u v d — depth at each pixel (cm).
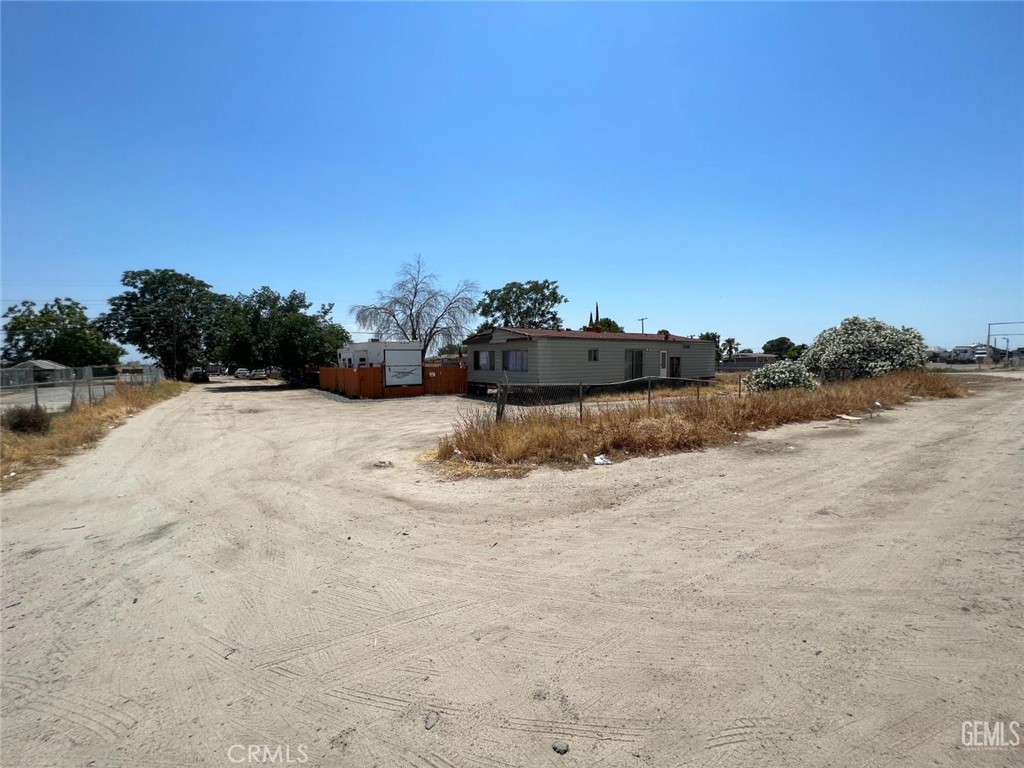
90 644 361
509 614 372
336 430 1486
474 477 782
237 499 736
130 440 1332
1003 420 1184
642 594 392
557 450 861
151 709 288
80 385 2811
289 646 345
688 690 281
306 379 4328
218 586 446
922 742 238
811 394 1349
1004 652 303
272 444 1248
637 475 745
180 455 1120
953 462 768
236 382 5722
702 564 441
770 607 365
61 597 439
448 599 400
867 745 238
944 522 519
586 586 410
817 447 907
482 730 259
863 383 1681
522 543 509
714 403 1138
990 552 443
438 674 306
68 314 5597
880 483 668
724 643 323
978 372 3328
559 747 245
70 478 902
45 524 651
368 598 408
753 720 256
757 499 618
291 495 743
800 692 275
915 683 279
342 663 322
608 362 2566
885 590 383
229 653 341
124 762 250
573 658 315
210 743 260
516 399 2277
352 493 736
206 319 5825
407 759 242
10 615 409
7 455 1037
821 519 541
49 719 284
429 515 614
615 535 519
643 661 309
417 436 1284
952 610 351
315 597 415
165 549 546
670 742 245
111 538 591
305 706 284
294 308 4112
